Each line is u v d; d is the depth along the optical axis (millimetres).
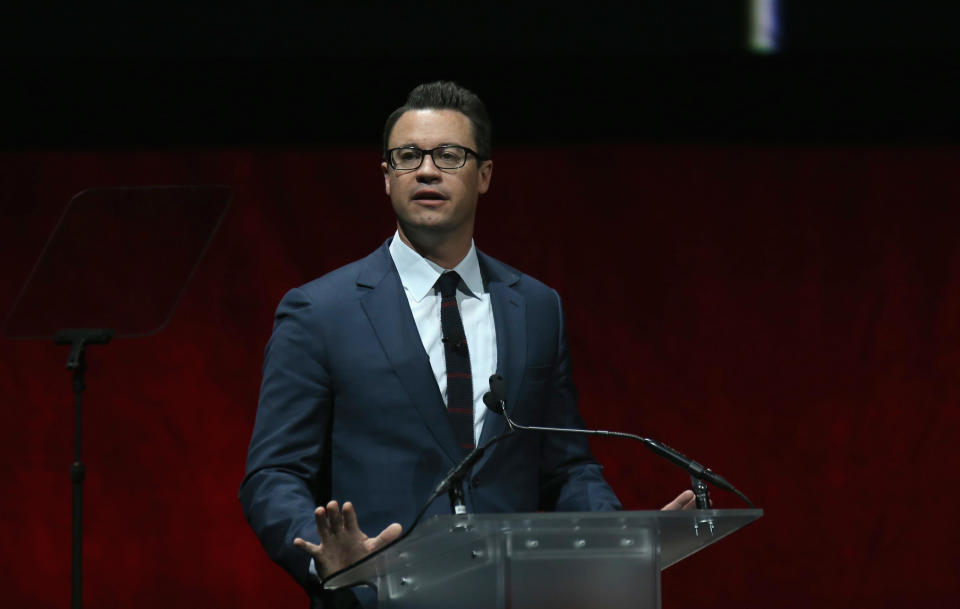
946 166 17094
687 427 16875
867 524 16734
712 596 16703
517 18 14867
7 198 16781
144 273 9883
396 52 14883
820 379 16938
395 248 8234
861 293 17031
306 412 7699
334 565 6086
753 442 16844
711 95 15984
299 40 14852
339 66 15375
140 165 16953
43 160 16844
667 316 17016
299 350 7820
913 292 17016
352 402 7672
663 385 16938
